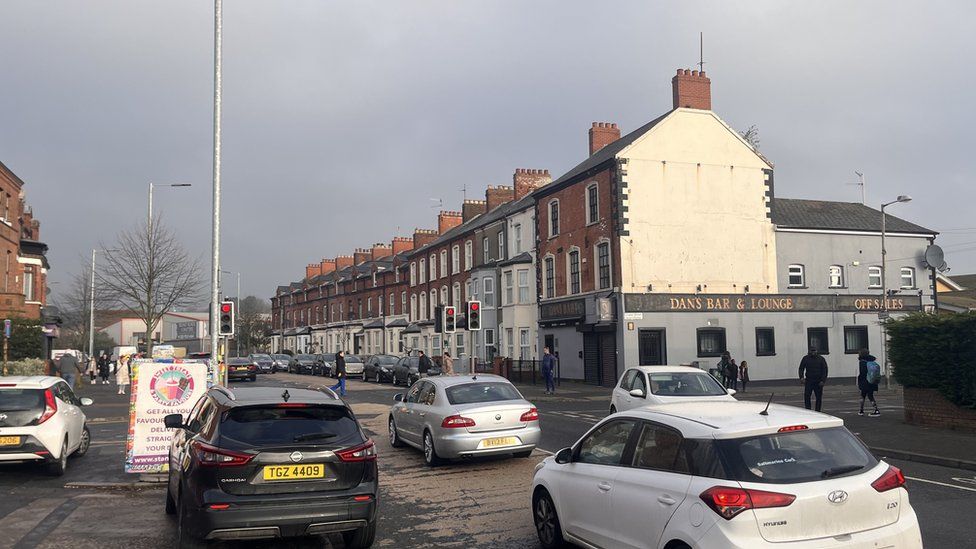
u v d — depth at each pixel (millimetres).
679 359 28750
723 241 30125
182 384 10352
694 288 29438
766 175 31156
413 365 32938
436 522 7793
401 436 13000
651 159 29391
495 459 11844
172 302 36031
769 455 4699
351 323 67625
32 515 8188
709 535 4438
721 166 30453
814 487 4496
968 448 11898
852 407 20422
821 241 32188
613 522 5504
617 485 5504
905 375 15375
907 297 32844
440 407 11320
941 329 14391
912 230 33844
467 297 44719
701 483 4664
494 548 6766
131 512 8352
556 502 6398
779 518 4371
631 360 28203
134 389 10219
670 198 29516
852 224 32938
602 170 30078
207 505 5746
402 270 58000
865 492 4594
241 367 41438
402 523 7773
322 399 6660
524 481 10016
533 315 36281
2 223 31250
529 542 6945
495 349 39188
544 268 35250
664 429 5309
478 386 11797
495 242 41156
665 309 28844
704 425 4984
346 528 6109
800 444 4828
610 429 6031
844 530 4504
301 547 6914
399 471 10953
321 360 47625
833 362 31188
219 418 6254
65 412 11094
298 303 86188
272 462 5961
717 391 12852
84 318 51531
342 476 6172
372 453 6449
